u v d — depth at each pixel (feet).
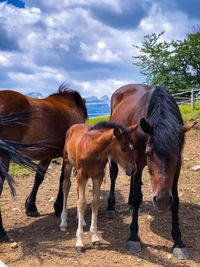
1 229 8.12
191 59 53.06
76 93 10.71
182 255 7.37
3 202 10.94
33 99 9.05
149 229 8.59
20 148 7.81
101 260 7.18
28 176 14.14
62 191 9.60
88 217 9.52
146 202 10.30
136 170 7.60
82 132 8.24
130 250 7.57
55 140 9.34
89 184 12.40
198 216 9.41
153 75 54.60
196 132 19.69
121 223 8.97
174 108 7.48
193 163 14.33
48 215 9.80
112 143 7.40
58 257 7.32
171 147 6.70
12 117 7.98
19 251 7.57
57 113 9.38
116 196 11.09
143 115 8.07
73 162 8.52
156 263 7.14
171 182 6.77
